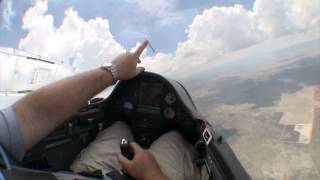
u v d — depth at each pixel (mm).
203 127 951
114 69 742
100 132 993
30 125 536
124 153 620
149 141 1086
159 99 1051
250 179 990
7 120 519
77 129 943
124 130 983
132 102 1082
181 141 936
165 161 832
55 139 850
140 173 589
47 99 567
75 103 605
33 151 711
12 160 520
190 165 875
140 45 854
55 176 542
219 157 933
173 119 1042
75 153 948
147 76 1050
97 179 610
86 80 654
